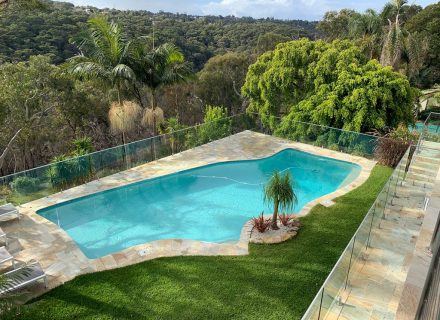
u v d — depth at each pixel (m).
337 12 39.78
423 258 6.05
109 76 16.53
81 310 7.41
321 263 8.98
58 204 12.61
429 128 13.33
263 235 10.39
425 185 12.34
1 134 19.45
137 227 11.95
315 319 5.56
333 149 18.42
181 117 31.52
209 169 16.72
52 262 9.18
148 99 27.75
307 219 11.38
